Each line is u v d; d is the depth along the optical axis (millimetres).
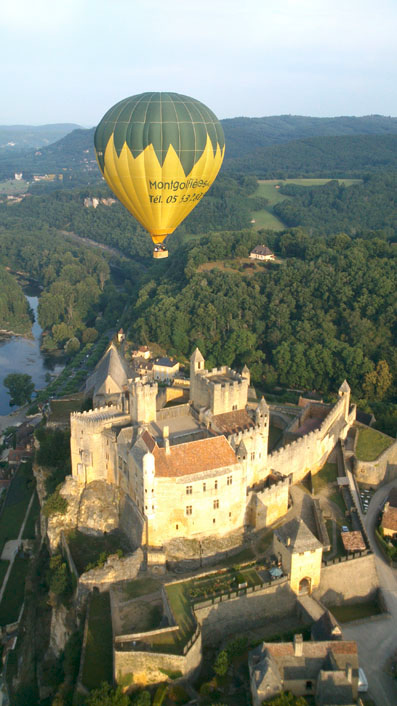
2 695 143125
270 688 97750
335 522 147500
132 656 108375
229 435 143750
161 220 180250
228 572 126438
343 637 117312
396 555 136625
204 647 115688
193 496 133125
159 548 135125
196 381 159625
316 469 171125
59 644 139875
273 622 120812
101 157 171750
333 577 127750
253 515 142125
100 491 153375
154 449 134000
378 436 186875
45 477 183125
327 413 186125
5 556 180125
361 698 103375
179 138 163125
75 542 147250
